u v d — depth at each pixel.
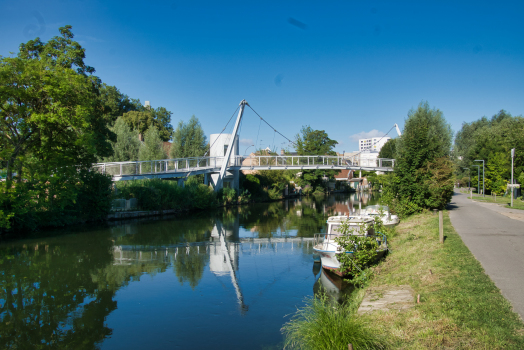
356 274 12.23
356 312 8.26
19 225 24.64
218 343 8.45
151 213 35.84
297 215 37.91
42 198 23.95
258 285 13.16
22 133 22.36
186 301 11.47
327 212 41.12
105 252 19.02
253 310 10.60
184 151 54.72
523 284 8.11
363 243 12.70
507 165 53.75
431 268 10.46
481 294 7.63
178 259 17.47
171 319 9.99
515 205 32.72
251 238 23.83
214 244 21.58
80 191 28.67
